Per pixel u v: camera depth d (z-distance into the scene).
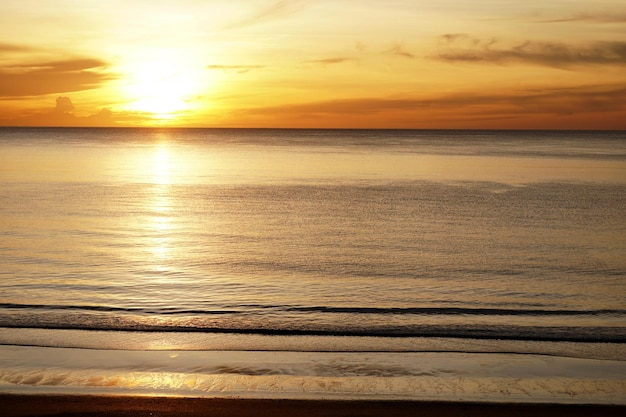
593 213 31.41
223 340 11.56
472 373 9.78
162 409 8.09
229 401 8.41
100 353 10.64
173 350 10.88
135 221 28.23
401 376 9.61
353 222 28.64
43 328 12.18
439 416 8.00
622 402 8.57
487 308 14.33
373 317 13.39
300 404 8.34
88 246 21.89
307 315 13.48
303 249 22.03
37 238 23.42
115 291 15.44
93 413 7.92
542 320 13.33
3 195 36.81
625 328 12.68
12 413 7.88
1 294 14.98
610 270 18.91
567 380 9.47
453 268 19.05
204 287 16.02
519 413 8.13
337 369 9.93
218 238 24.16
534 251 21.94
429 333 12.16
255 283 16.61
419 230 26.56
